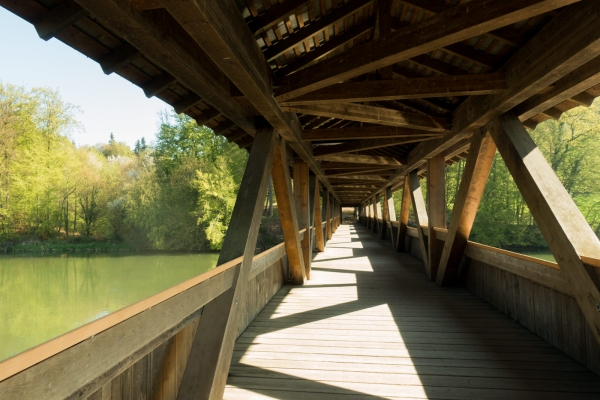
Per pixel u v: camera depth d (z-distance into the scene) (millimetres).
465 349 3244
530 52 2572
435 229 6289
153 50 1863
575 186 20656
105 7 1415
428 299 5086
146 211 24547
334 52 3865
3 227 24797
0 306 13750
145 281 17547
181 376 2232
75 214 27484
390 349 3260
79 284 17047
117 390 1541
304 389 2533
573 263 2525
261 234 24281
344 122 6473
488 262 4570
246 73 2219
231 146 24984
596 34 1900
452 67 3596
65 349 1012
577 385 2551
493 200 22578
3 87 24266
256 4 2326
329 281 6375
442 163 6250
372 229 20031
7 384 822
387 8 3010
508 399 2379
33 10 1551
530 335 3604
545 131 21312
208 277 2037
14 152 24719
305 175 6484
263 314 4375
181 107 3008
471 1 1899
